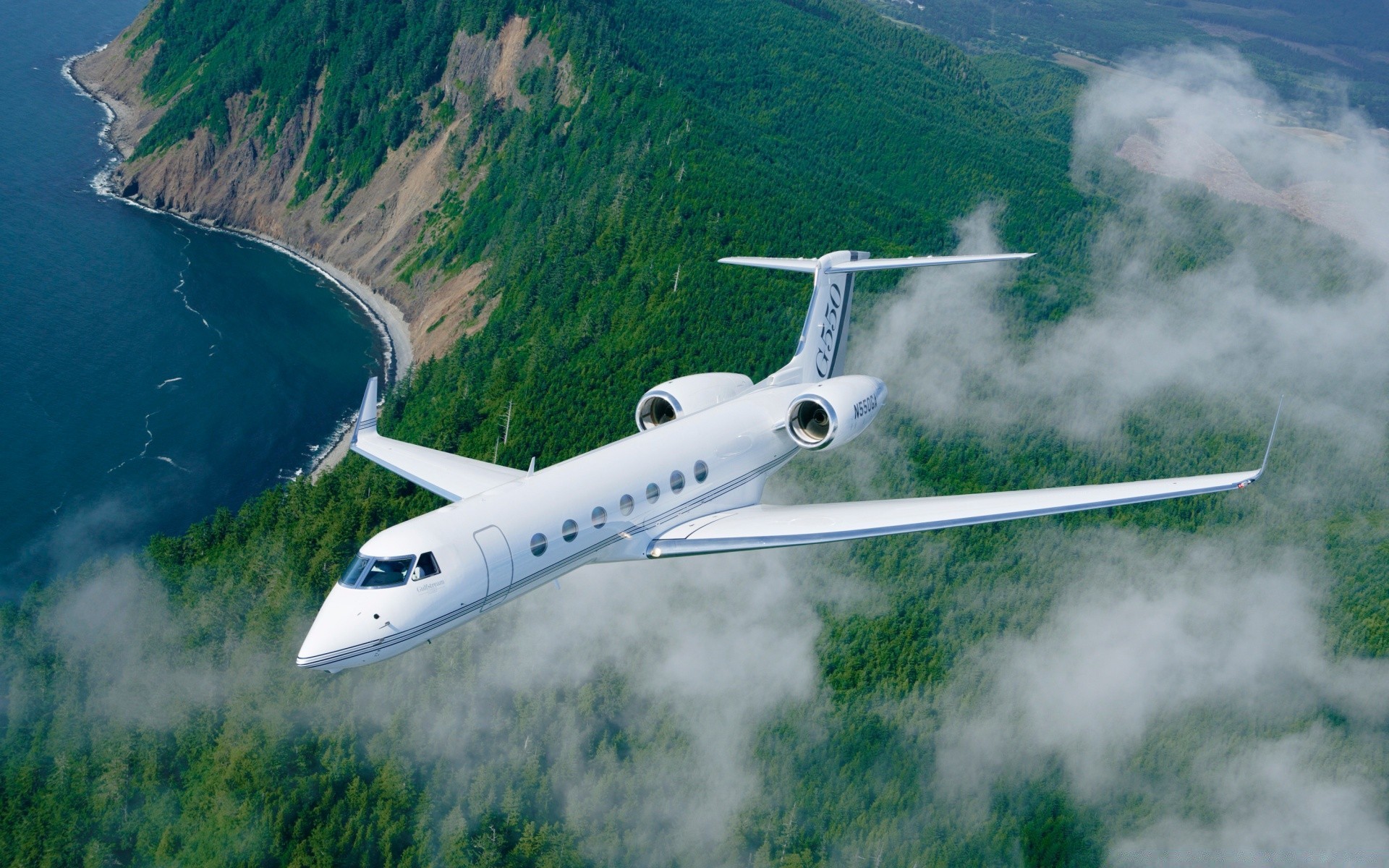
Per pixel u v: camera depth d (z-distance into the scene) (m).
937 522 35.19
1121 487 36.75
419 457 36.66
